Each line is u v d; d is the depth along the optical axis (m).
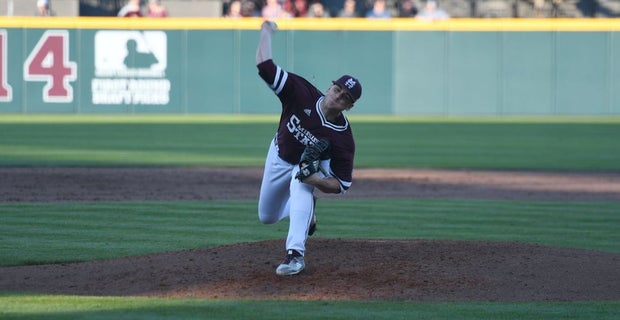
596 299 21.66
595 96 95.75
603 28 94.88
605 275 23.70
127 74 93.56
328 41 93.94
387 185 48.19
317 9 99.56
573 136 77.81
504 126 86.56
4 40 91.81
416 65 95.19
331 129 22.25
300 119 22.17
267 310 20.19
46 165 53.91
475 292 22.00
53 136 71.69
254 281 22.72
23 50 92.06
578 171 55.47
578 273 23.77
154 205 39.03
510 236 31.84
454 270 23.70
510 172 54.72
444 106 95.75
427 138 75.25
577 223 35.31
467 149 67.50
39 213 36.19
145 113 94.12
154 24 93.19
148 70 93.75
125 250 28.20
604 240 31.19
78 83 93.06
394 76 95.25
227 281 22.77
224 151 63.03
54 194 42.38
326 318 19.56
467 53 95.25
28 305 20.59
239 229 32.88
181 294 21.78
